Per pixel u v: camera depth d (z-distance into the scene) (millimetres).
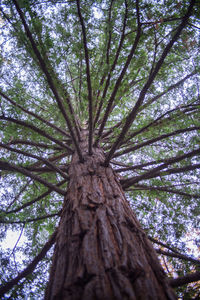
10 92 3514
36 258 2688
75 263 1539
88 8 2988
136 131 3297
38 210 4102
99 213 1989
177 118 3363
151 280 1401
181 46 3418
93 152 3400
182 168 3023
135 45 2510
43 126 3492
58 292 1395
